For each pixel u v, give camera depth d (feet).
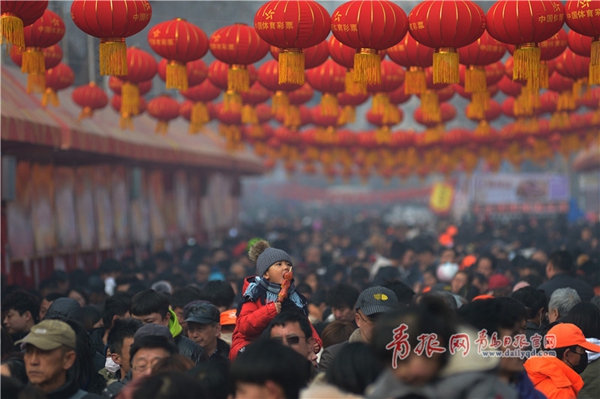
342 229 140.36
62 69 44.21
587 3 29.25
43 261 58.23
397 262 67.82
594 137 76.48
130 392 16.98
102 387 22.88
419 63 36.55
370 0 30.76
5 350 26.03
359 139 84.74
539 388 22.29
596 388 24.64
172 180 91.35
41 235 56.65
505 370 17.34
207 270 57.47
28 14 29.01
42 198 57.26
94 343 27.91
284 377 15.87
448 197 150.92
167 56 37.09
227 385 18.90
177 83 37.55
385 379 15.35
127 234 75.25
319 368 24.99
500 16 30.22
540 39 30.66
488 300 17.81
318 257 70.64
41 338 19.92
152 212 83.66
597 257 70.49
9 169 49.55
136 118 75.41
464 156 86.74
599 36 30.45
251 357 15.97
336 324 27.35
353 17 30.42
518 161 88.43
